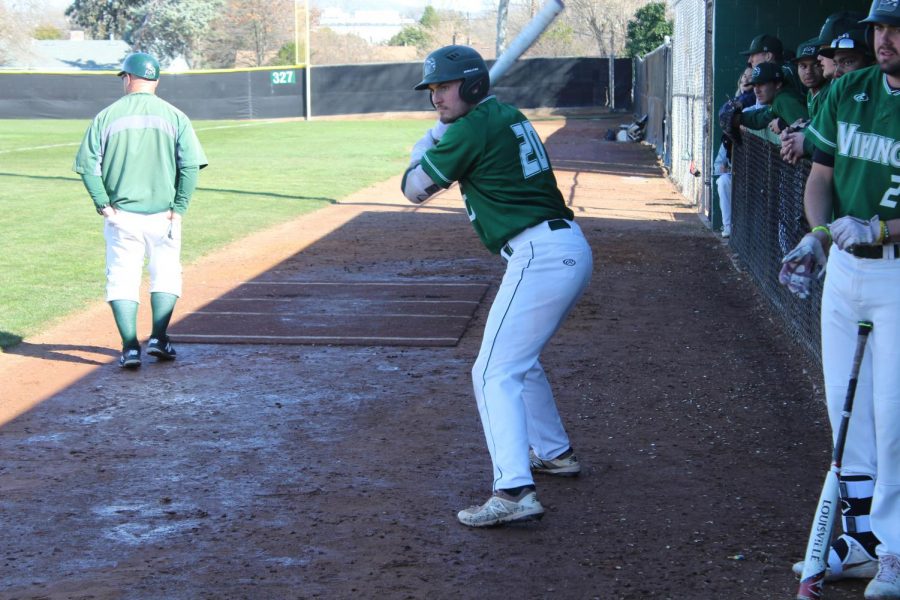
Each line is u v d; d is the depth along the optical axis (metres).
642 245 21.61
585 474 9.06
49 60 117.75
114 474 9.16
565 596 6.79
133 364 12.49
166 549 7.58
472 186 8.05
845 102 6.51
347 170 38.78
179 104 78.75
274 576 7.11
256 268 19.34
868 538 6.96
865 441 6.90
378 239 22.72
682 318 15.09
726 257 20.14
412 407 11.05
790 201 13.65
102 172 12.39
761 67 14.71
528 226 7.93
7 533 7.87
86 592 6.88
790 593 6.78
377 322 14.90
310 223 25.28
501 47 84.94
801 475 8.95
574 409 10.91
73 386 11.89
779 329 14.23
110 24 128.62
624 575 7.09
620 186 33.69
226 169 38.84
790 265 6.55
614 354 13.09
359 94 80.50
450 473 9.11
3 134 58.78
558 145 51.12
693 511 8.20
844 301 6.64
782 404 10.98
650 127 51.62
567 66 81.94
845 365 6.77
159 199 12.41
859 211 6.48
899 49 6.03
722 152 21.19
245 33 129.25
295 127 67.50
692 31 29.17
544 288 7.86
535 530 7.88
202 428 10.42
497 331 7.95
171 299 12.79
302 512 8.27
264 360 12.98
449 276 18.47
